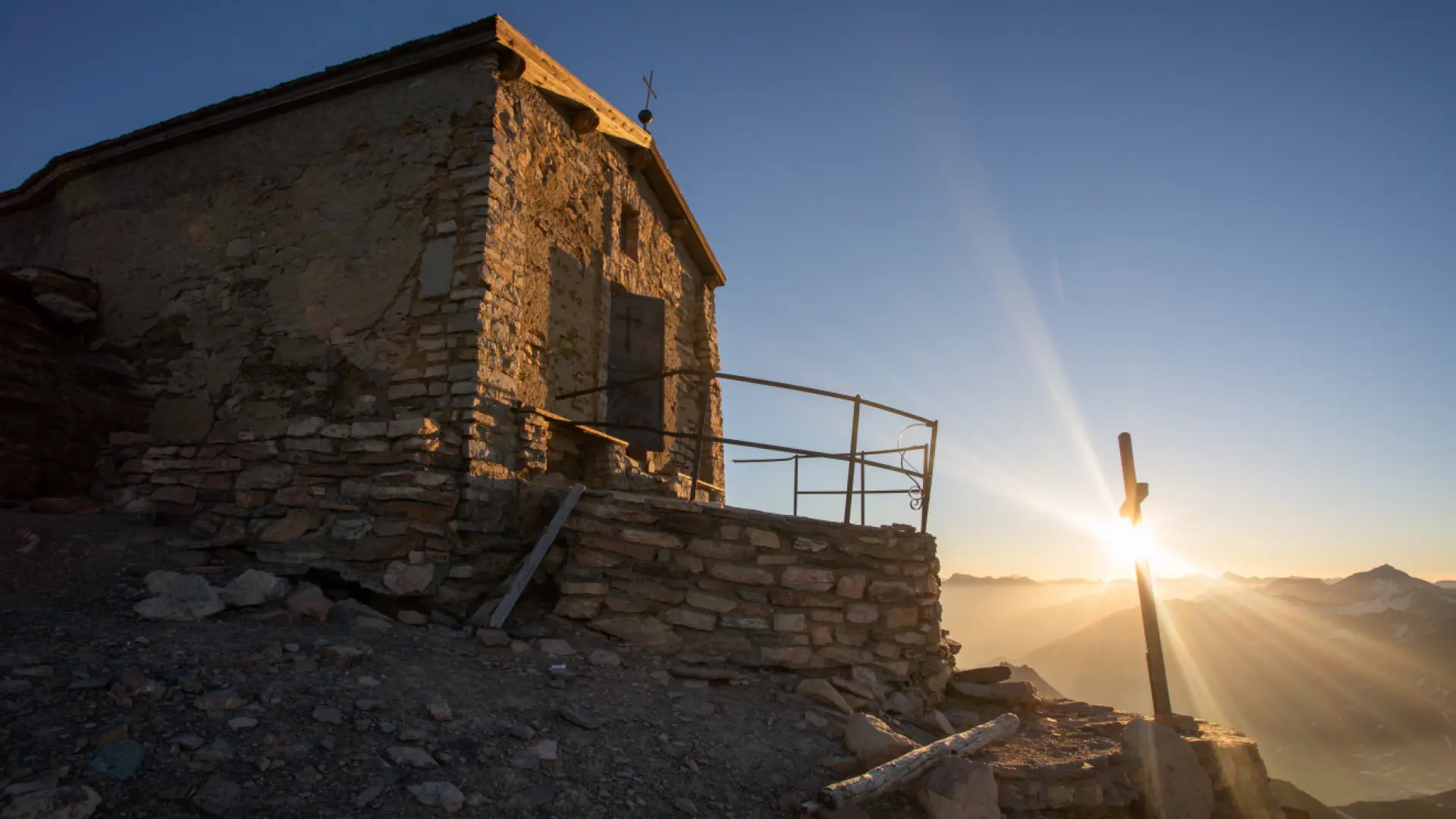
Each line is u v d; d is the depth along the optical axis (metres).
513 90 7.91
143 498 7.32
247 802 3.10
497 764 3.86
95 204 9.10
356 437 6.71
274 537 6.54
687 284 13.31
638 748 4.46
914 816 4.42
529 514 7.00
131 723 3.42
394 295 7.30
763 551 6.62
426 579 6.09
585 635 6.21
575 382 9.05
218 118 8.43
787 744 5.01
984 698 7.13
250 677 4.17
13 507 6.77
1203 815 5.42
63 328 8.09
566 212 9.17
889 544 6.99
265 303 7.84
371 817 3.19
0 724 3.21
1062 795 4.89
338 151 7.96
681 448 12.17
